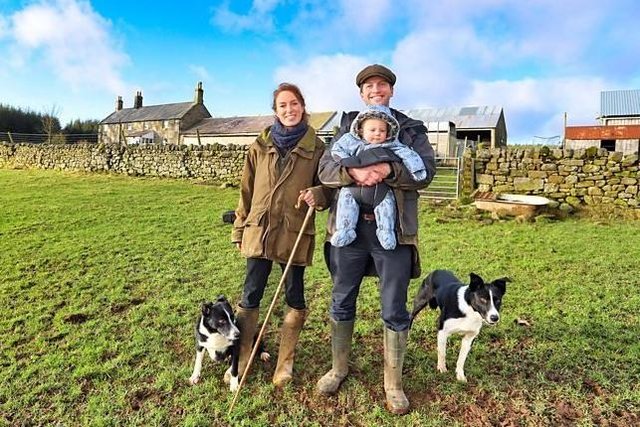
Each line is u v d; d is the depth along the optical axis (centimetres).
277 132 335
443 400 320
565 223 978
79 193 1362
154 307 498
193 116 4262
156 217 1036
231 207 1180
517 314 463
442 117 3309
